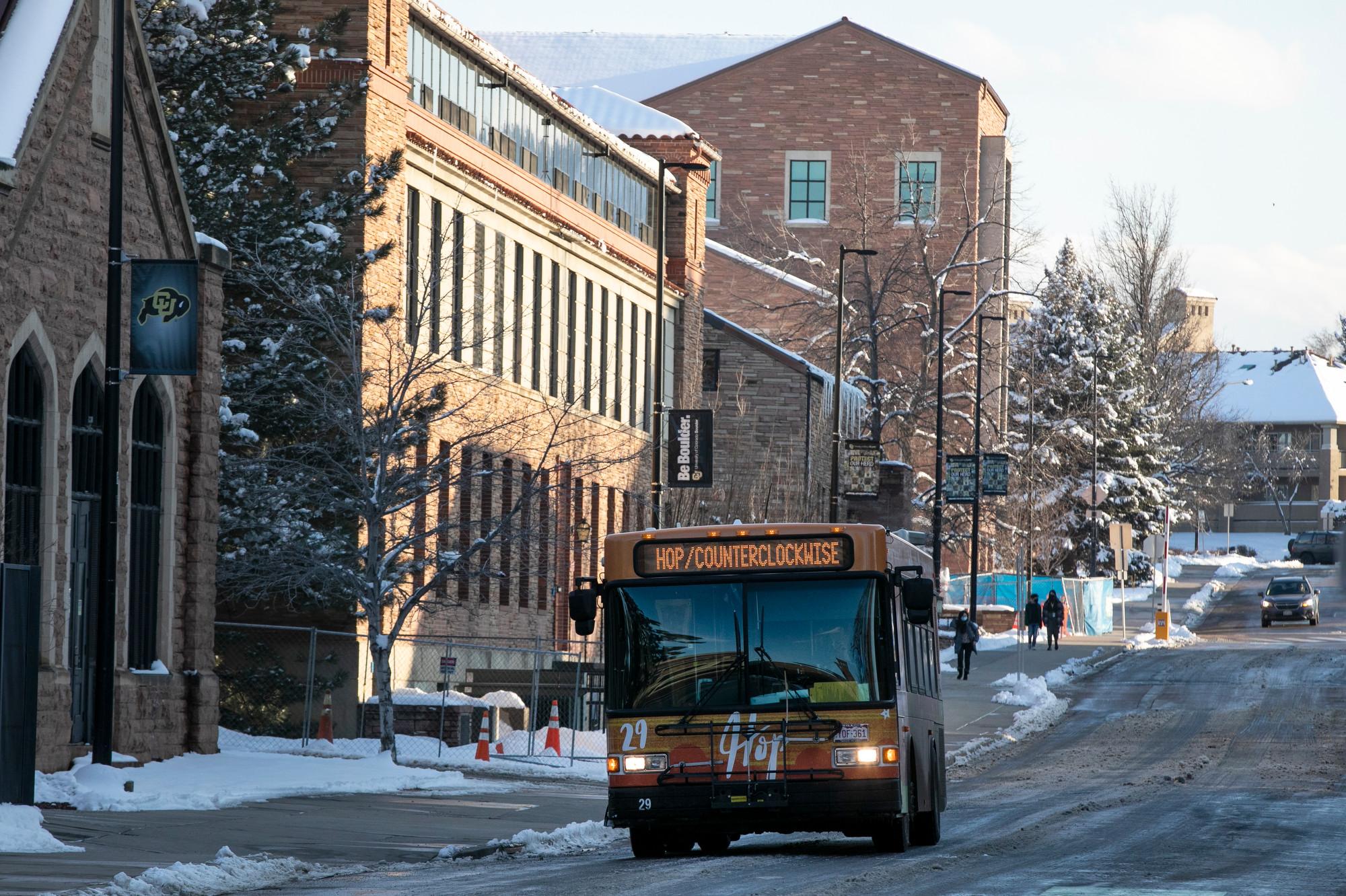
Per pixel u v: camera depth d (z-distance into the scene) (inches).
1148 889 809.5
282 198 1859.0
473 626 2297.0
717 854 1054.4
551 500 2292.1
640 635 992.9
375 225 1937.7
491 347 2373.3
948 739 2046.0
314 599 1822.1
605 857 1039.0
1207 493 7396.7
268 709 1907.0
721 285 4724.4
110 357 1217.4
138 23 1435.8
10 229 1247.5
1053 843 1047.6
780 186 5393.7
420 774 1434.5
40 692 1259.2
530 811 1290.6
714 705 977.5
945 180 5305.1
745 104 5418.3
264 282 1784.0
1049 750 1932.8
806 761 967.6
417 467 1654.8
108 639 1220.5
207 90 1823.3
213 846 1007.6
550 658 2534.5
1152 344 6412.4
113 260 1218.0
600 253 2815.0
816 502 3572.8
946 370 4603.8
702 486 2556.6
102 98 1376.7
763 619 985.5
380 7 1998.0
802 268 5339.6
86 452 1378.0
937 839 1081.4
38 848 946.1
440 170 2191.2
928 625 1162.0
